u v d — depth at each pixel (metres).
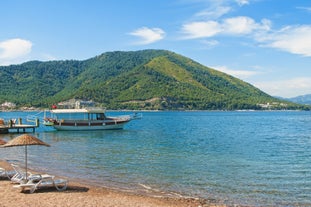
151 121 127.12
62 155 36.53
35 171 27.09
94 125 74.62
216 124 107.88
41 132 70.75
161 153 38.53
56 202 17.20
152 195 20.05
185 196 20.02
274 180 24.56
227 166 30.05
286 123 116.19
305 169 28.92
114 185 22.45
